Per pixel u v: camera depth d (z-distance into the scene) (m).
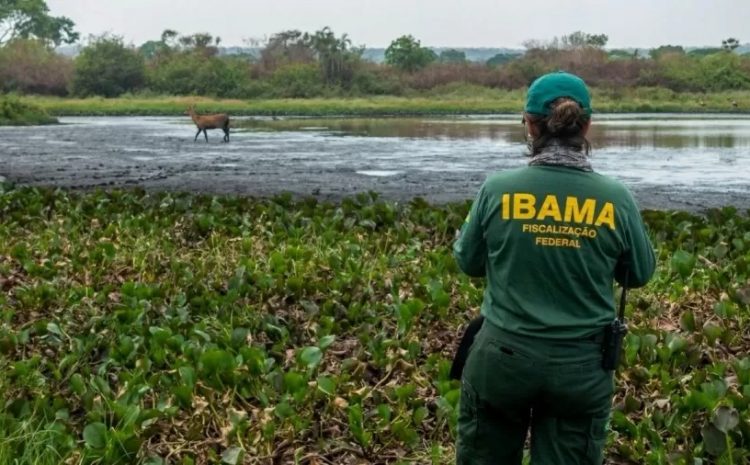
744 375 5.38
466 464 3.73
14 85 69.19
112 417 4.98
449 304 7.16
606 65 69.50
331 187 16.42
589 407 3.48
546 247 3.44
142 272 8.24
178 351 6.00
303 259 8.46
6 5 104.62
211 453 4.75
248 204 11.24
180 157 23.08
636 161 21.62
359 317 6.92
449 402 5.00
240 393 5.45
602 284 3.47
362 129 37.25
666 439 4.93
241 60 74.31
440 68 72.75
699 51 90.12
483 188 3.63
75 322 6.75
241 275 7.52
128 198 11.59
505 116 50.84
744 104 58.97
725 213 10.38
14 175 18.44
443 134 33.34
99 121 46.62
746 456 4.57
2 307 7.16
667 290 7.56
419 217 10.38
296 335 6.62
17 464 4.39
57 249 8.99
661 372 5.53
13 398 5.25
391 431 4.98
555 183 3.48
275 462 4.81
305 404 5.29
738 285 7.46
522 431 3.68
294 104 59.59
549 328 3.41
